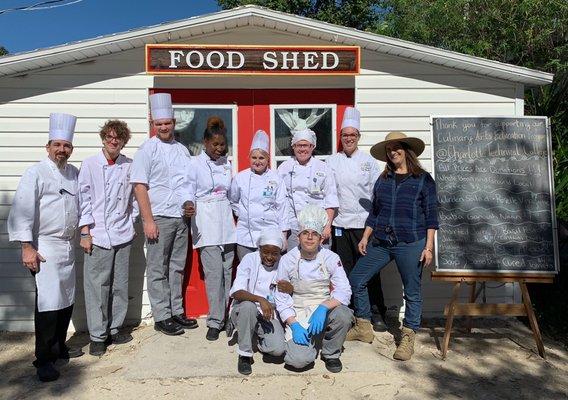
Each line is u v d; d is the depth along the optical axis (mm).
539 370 4375
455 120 4918
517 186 4801
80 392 3922
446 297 5582
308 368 4184
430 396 3865
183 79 5379
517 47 9336
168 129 4789
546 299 6055
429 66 5512
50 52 4953
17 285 5281
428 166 5559
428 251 4387
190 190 4711
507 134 4891
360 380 4043
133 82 5344
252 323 4055
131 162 4832
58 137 4172
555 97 7211
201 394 3805
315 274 4246
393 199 4504
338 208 5039
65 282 4238
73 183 4344
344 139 5004
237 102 5441
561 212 6277
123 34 5027
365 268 4688
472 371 4320
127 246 4773
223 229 4777
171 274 4934
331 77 5480
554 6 8656
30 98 5258
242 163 5473
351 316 4113
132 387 3918
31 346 4934
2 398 3869
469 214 4742
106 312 4637
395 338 4984
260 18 5098
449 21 10203
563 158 6625
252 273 4297
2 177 5270
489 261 4656
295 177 4906
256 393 3822
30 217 4000
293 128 5496
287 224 4777
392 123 5523
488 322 5523
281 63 5164
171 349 4500
